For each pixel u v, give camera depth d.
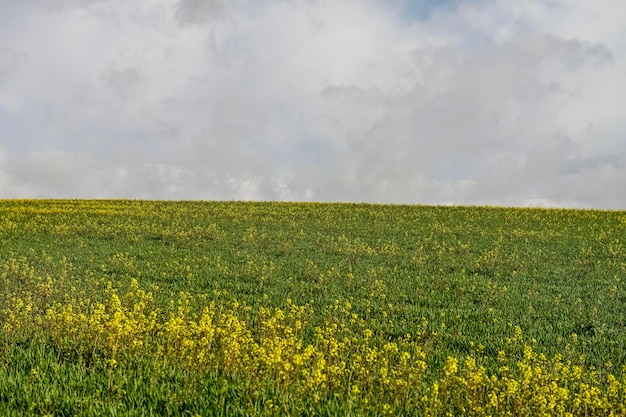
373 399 7.64
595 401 7.58
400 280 20.52
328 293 18.06
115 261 22.42
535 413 7.39
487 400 8.13
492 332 13.84
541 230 34.97
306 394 7.38
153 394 7.21
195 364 8.41
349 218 40.31
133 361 8.80
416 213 43.81
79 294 16.62
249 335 9.62
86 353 9.47
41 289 16.22
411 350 11.79
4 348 9.80
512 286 19.75
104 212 41.59
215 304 15.82
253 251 26.45
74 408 6.80
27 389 7.47
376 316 15.34
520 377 8.66
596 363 11.54
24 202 50.47
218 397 7.16
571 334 13.83
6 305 15.04
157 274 20.61
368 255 25.80
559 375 9.31
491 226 36.78
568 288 19.52
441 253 26.17
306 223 37.28
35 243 27.52
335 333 12.80
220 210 44.59
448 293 18.52
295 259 24.53
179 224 36.09
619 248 27.95
